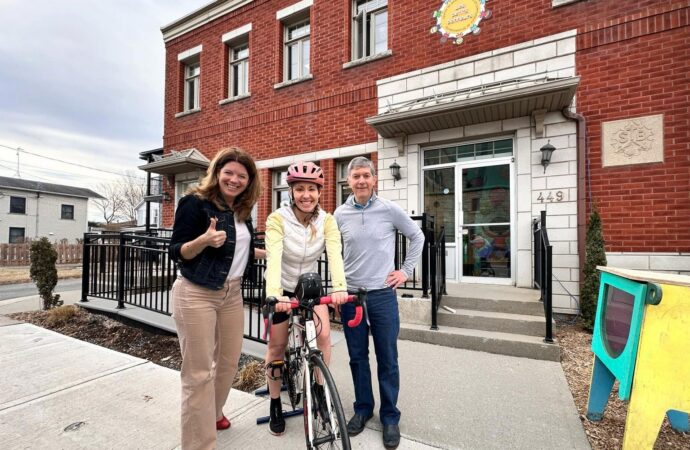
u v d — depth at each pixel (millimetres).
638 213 4578
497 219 5617
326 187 6938
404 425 2371
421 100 5836
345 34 6863
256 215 7805
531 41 5266
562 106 4906
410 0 6215
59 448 2148
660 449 2145
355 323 1886
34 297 7078
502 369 3250
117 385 3016
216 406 2316
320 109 7090
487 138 5699
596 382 2408
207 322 1979
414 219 4445
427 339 3957
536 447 2131
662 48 4551
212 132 8656
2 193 24375
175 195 9359
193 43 9164
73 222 28422
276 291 1938
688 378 1840
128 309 5055
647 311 1930
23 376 3191
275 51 7742
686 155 4391
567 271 4891
